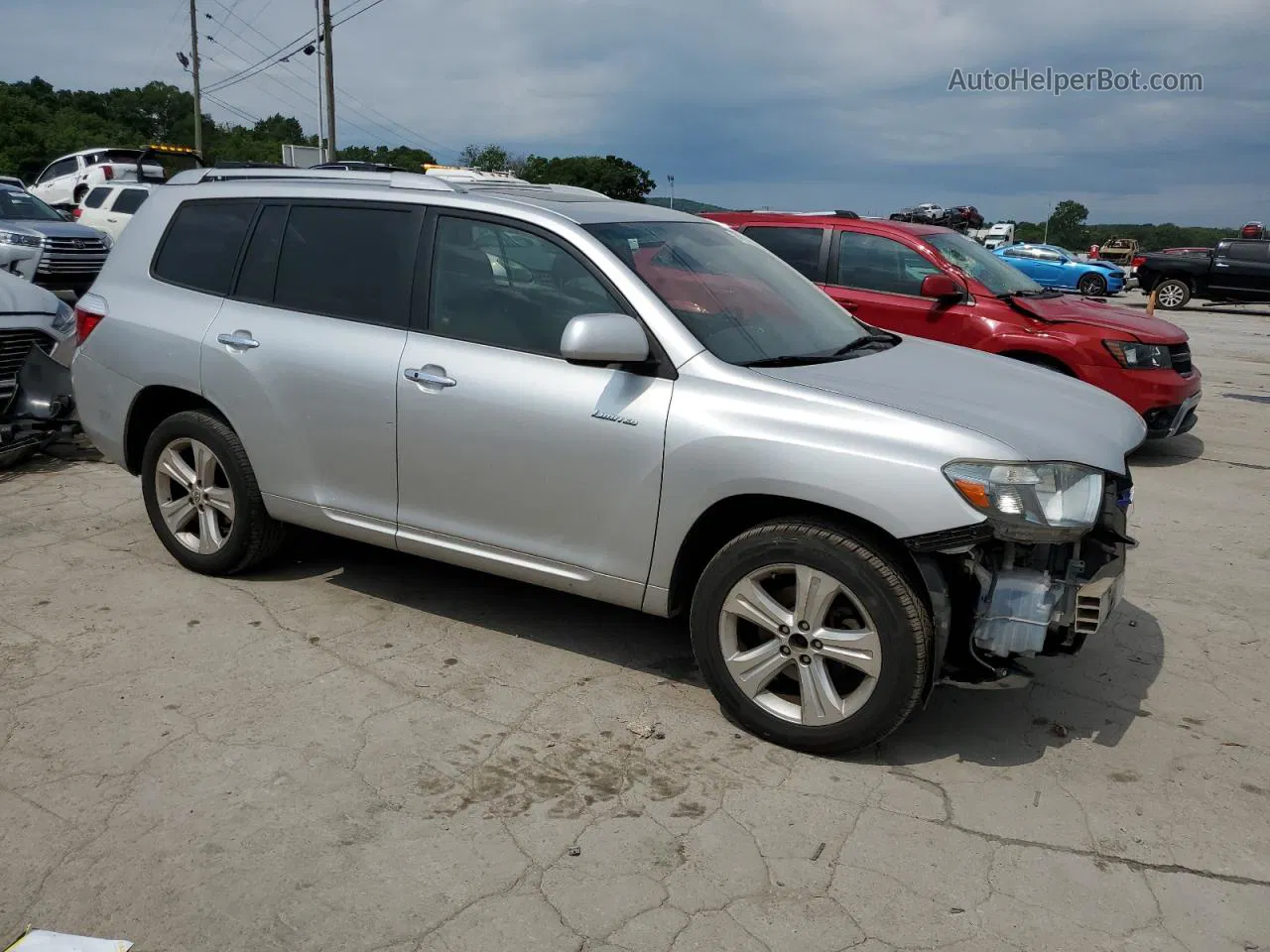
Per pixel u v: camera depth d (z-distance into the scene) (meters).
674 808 3.21
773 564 3.45
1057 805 3.29
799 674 3.49
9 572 4.91
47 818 3.07
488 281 4.04
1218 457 8.16
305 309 4.45
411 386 4.08
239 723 3.63
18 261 12.99
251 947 2.59
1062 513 3.24
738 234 4.88
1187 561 5.64
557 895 2.80
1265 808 3.31
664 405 3.60
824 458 3.31
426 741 3.56
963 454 3.22
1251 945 2.69
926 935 2.69
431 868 2.90
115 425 5.00
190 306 4.75
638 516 3.68
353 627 4.45
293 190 4.61
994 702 3.98
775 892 2.84
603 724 3.71
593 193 4.91
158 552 5.23
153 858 2.91
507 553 4.03
